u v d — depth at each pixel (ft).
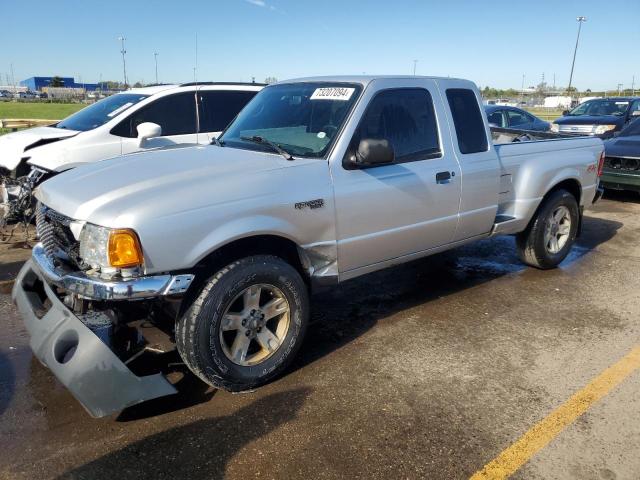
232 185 10.53
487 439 9.67
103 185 10.52
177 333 10.36
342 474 8.79
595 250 21.68
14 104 162.81
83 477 8.67
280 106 14.02
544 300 16.31
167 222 9.61
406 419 10.24
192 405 10.66
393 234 13.32
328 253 12.17
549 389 11.32
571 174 18.31
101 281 9.42
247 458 9.14
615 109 50.06
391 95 13.33
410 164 13.51
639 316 15.17
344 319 14.83
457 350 13.03
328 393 11.12
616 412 10.50
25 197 19.67
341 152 12.13
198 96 24.27
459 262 19.95
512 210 17.30
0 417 10.14
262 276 10.78
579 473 8.83
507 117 47.29
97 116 23.94
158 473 8.78
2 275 17.37
